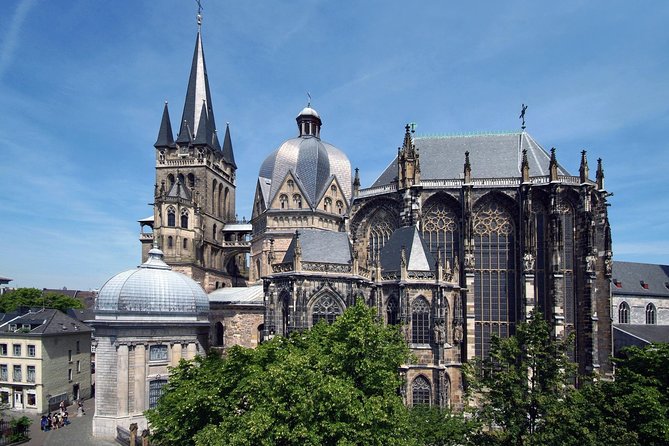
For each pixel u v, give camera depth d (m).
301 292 63.19
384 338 41.75
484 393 42.00
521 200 77.19
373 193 86.81
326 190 96.44
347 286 65.56
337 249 70.94
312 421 32.81
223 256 122.81
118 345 65.81
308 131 104.31
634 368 51.12
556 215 74.44
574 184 76.31
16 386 87.50
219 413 36.97
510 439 37.91
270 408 32.84
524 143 86.12
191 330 72.12
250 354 41.53
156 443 42.22
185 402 37.88
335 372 37.78
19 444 62.34
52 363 89.62
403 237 74.50
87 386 100.06
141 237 113.12
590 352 72.94
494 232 79.38
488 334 77.38
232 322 90.00
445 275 71.00
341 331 41.50
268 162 103.94
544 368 39.00
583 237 75.19
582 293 75.00
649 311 119.06
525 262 75.25
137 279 70.25
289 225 94.94
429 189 80.44
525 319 73.88
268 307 67.38
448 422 43.12
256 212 102.50
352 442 31.94
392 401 36.09
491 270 78.62
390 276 69.88
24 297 141.88
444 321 68.12
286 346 45.50
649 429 37.50
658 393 40.75
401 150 82.12
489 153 86.62
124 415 65.31
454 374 70.44
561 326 72.31
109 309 66.94
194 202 105.50
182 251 102.38
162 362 69.62
